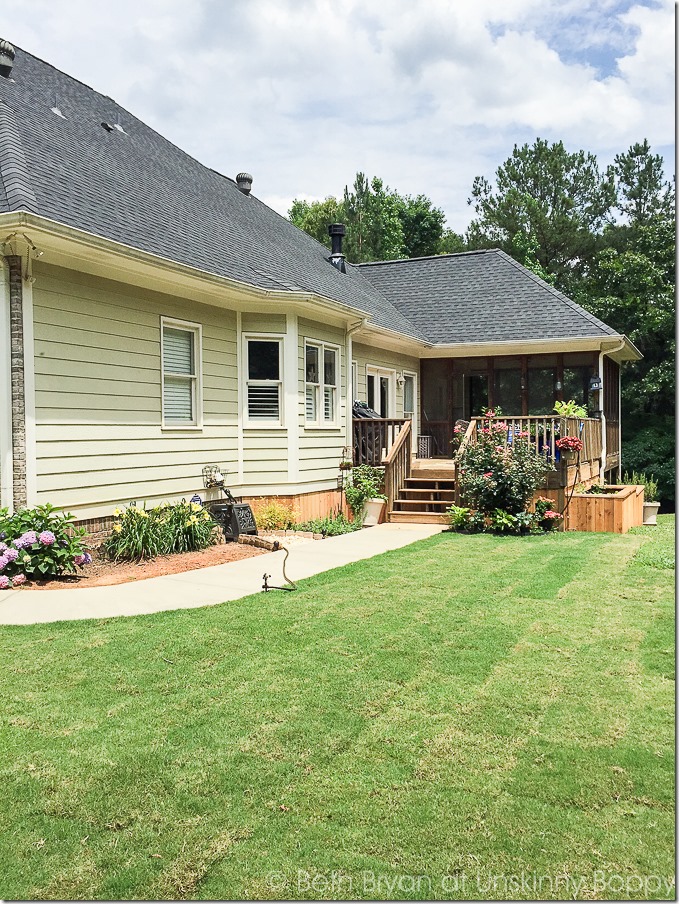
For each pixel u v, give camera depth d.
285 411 11.69
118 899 2.55
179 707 4.13
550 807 3.08
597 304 26.69
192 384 10.55
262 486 11.73
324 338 12.76
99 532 8.73
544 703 4.18
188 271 9.23
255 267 11.66
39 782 3.29
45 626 5.70
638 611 6.22
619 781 3.29
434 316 18.48
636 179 33.19
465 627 5.72
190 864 2.72
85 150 10.66
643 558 8.62
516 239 32.75
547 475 11.85
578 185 34.41
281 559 8.83
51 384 7.91
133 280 9.17
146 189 11.22
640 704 4.16
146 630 5.60
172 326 10.06
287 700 4.23
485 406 17.75
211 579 7.57
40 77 11.97
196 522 9.36
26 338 7.56
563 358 16.97
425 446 17.92
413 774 3.37
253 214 15.80
